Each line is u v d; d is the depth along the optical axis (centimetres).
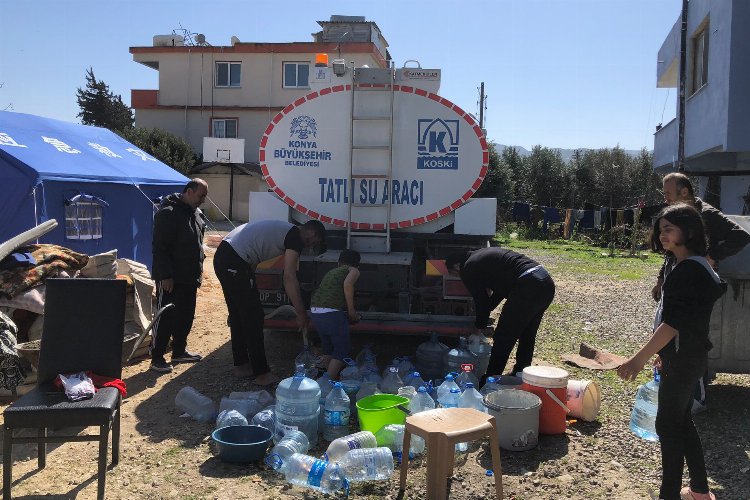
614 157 4194
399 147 694
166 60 3297
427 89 688
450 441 376
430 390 533
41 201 903
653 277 1543
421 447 462
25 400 399
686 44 1470
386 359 705
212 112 3303
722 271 556
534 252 2342
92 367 437
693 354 354
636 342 827
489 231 696
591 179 4128
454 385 491
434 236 702
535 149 4194
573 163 4247
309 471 409
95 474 429
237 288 598
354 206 702
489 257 584
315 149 706
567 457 460
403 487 405
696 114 1395
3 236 866
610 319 984
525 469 440
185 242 668
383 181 699
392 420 459
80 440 392
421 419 399
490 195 3428
